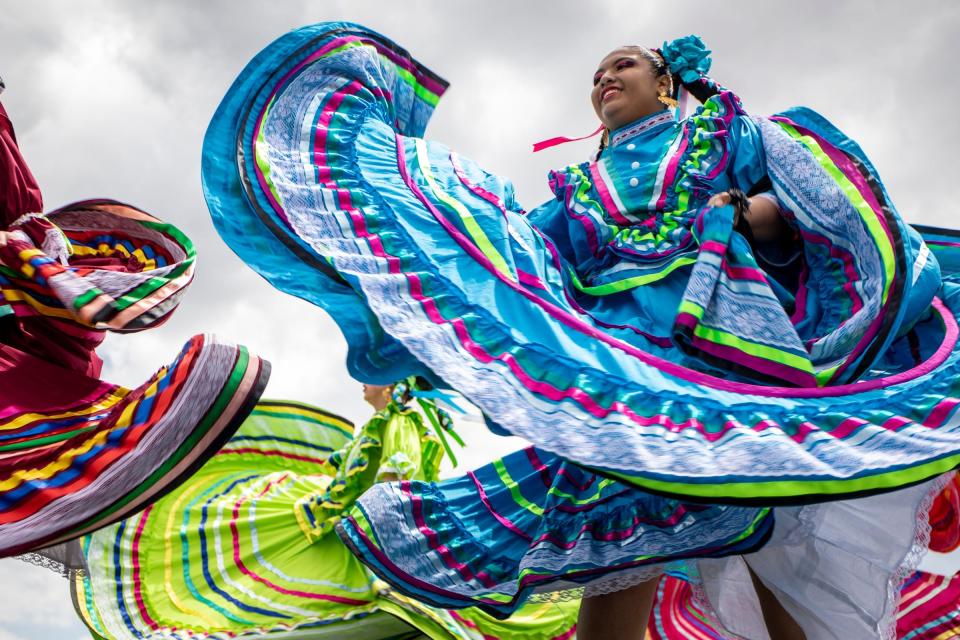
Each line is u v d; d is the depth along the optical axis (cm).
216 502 502
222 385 262
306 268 295
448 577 336
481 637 448
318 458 577
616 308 332
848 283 301
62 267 290
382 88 351
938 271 306
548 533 310
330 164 320
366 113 339
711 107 351
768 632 332
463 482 363
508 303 288
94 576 440
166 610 447
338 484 489
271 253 297
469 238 307
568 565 297
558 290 316
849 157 312
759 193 332
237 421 264
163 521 479
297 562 474
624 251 335
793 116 339
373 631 438
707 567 338
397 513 346
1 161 304
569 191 361
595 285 342
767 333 285
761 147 329
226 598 457
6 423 266
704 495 234
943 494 354
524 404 257
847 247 302
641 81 372
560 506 316
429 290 289
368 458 496
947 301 310
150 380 270
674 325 283
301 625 439
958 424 248
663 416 254
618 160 363
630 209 343
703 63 382
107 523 259
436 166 336
